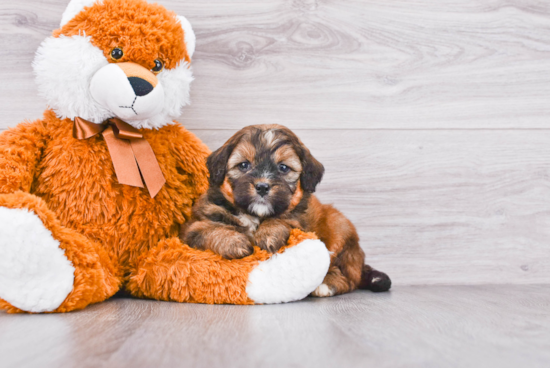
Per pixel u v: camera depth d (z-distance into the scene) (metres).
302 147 1.96
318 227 2.03
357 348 1.08
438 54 2.54
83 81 1.67
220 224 1.83
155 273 1.74
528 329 1.32
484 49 2.55
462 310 1.62
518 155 2.54
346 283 2.03
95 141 1.79
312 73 2.48
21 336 1.17
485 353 1.06
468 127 2.54
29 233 1.45
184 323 1.33
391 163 2.51
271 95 2.46
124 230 1.78
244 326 1.31
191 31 1.96
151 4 1.85
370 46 2.51
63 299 1.48
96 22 1.69
